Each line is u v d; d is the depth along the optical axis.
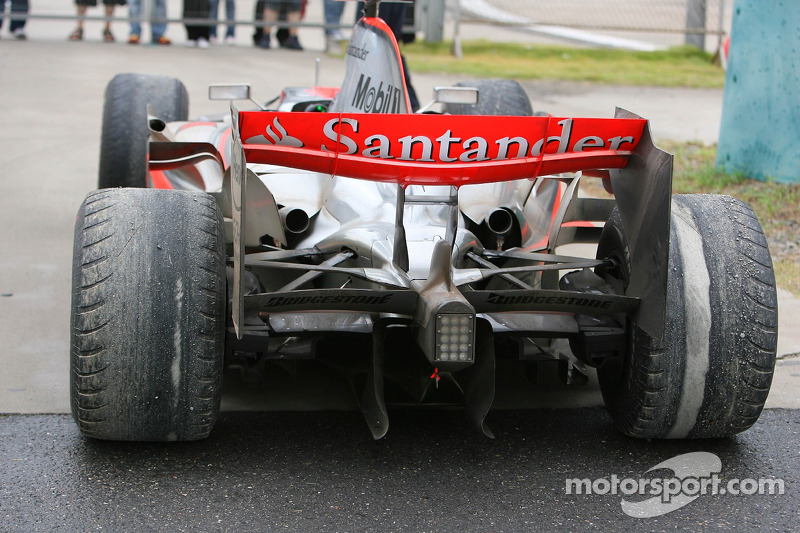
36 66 11.45
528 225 4.08
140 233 3.00
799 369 4.18
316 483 3.06
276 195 3.92
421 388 3.32
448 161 2.91
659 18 17.41
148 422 3.03
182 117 5.70
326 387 3.86
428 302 2.90
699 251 3.19
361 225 3.56
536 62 13.40
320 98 5.21
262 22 13.53
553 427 3.53
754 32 7.01
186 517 2.84
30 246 5.60
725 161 7.44
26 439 3.31
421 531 2.80
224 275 3.07
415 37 14.55
